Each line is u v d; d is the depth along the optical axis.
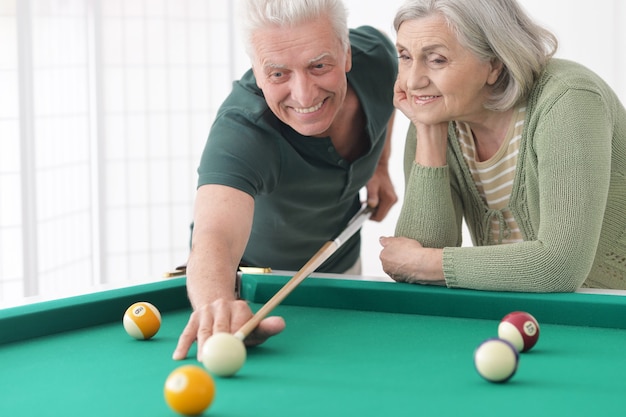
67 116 4.63
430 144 2.21
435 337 1.73
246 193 2.10
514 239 2.30
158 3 5.10
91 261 4.88
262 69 2.11
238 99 2.29
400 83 2.15
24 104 4.22
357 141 2.54
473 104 2.07
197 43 5.28
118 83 5.00
